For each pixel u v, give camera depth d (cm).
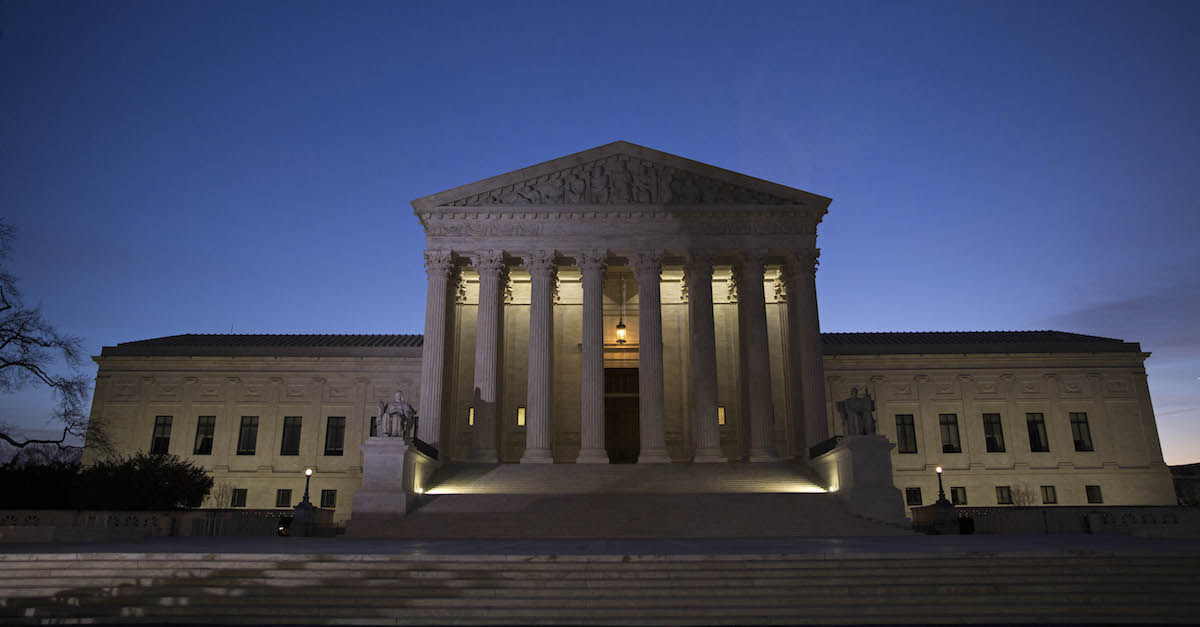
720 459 4547
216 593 1853
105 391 5869
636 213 4900
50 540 2733
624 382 5762
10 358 4353
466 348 5678
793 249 4894
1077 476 5781
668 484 4016
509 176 4925
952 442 5844
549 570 1914
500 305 4950
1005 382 5950
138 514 3619
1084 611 1784
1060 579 1888
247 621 1762
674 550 2214
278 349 5938
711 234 4900
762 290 4838
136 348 5981
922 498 5719
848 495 3512
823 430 4600
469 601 1802
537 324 4722
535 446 4538
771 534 3256
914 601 1809
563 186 4959
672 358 5744
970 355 5966
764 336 4778
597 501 3659
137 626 1747
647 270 4819
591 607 1789
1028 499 5719
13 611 1808
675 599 1814
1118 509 3944
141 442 5778
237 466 5734
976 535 3278
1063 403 5919
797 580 1878
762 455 4622
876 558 1953
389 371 5900
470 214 4884
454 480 4094
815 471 4181
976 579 1894
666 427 5606
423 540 3017
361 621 1739
